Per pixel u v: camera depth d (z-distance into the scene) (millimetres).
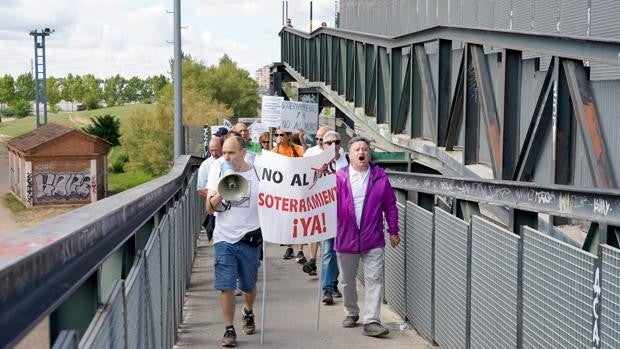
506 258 5969
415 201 9656
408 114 16359
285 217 8188
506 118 10039
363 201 8594
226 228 8148
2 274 1976
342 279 8992
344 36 22828
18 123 185625
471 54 11258
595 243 4945
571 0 10375
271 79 40625
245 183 7570
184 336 8789
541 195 5691
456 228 7297
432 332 8164
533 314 5445
